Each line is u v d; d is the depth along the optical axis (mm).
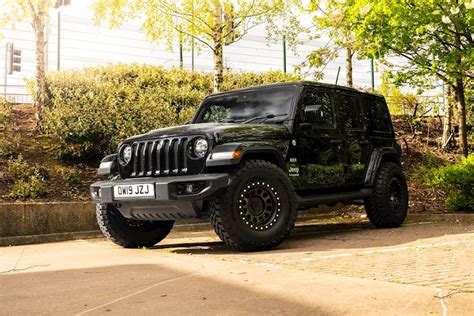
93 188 5789
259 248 5105
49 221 7281
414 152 13680
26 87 10953
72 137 9445
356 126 6816
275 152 5410
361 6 9070
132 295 3012
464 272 3453
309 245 5516
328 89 6516
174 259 4520
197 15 9812
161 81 12922
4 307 2826
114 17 10336
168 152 5195
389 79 11055
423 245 4980
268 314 2479
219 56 10008
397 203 7172
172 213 5203
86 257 4980
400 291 2852
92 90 10562
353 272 3564
